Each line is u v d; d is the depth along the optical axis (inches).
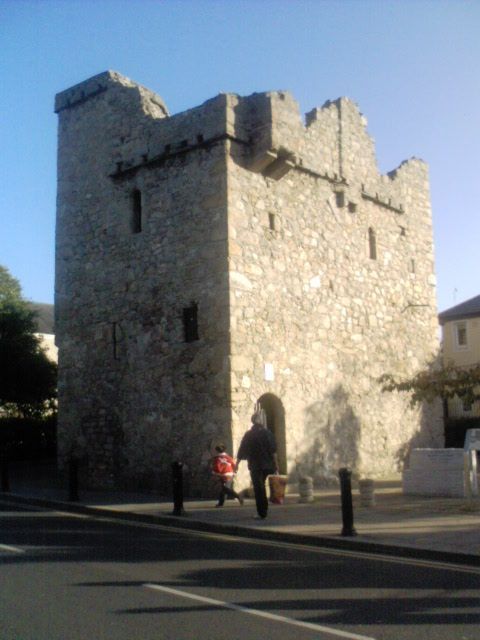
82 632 247.6
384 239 882.8
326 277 781.3
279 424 708.0
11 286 1211.2
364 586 318.7
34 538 452.8
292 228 745.0
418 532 447.8
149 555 395.9
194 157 707.4
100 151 796.6
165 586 315.9
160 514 549.3
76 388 789.9
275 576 339.9
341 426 773.3
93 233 793.6
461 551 381.1
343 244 812.6
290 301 730.2
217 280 673.0
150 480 708.7
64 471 788.6
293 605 284.5
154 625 256.2
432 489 637.3
